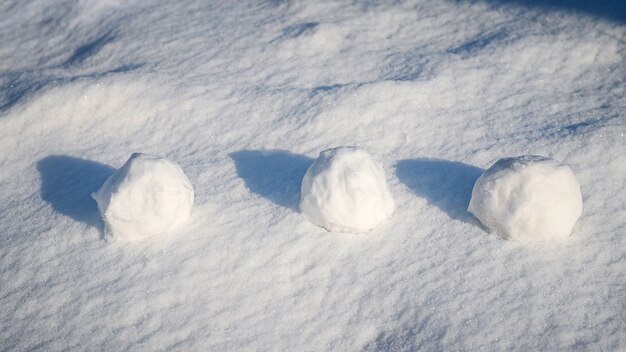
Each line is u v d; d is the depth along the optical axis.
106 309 0.60
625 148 0.72
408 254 0.64
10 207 0.72
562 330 0.57
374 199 0.65
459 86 0.83
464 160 0.73
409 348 0.57
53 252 0.66
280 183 0.71
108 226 0.66
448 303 0.59
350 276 0.62
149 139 0.79
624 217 0.66
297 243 0.65
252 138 0.78
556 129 0.76
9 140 0.80
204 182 0.72
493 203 0.64
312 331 0.59
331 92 0.81
